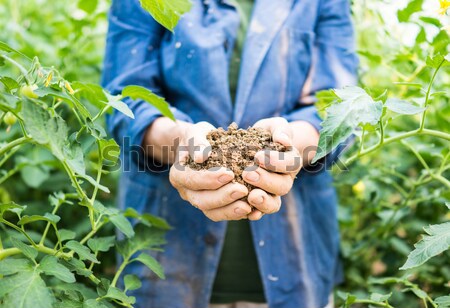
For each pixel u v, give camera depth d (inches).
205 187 40.0
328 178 60.6
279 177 40.5
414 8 53.7
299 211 56.7
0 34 79.7
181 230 55.9
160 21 35.8
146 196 56.6
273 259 55.7
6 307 34.1
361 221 84.4
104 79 57.4
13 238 38.2
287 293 56.0
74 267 41.3
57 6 97.0
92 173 78.4
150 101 44.1
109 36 57.1
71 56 79.4
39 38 87.8
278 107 55.1
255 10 56.2
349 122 34.9
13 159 78.0
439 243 37.5
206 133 43.8
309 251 58.4
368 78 83.2
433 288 69.3
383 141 45.1
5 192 76.6
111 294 41.1
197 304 55.7
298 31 55.4
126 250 49.1
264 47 54.6
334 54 57.2
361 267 78.3
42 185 76.0
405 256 74.4
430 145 61.7
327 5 57.9
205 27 55.3
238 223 56.9
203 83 53.9
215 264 55.4
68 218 77.3
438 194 64.6
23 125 38.1
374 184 73.9
